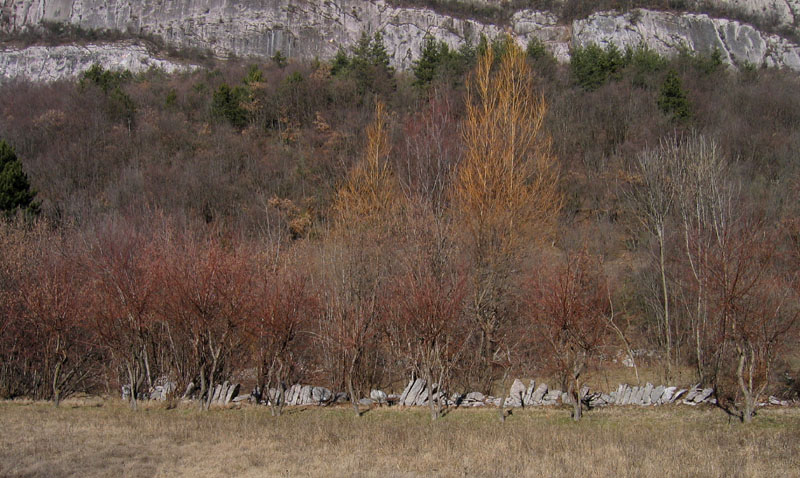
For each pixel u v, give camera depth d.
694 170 21.97
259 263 18.44
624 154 33.97
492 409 16.72
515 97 22.61
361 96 44.25
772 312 15.03
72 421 15.32
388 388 20.27
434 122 27.33
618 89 41.22
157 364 20.41
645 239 25.98
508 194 20.53
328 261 20.47
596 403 16.98
